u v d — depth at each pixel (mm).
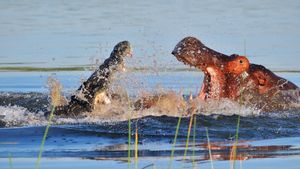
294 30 74625
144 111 32000
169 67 51125
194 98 35594
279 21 82812
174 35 68125
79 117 31094
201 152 26641
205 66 32844
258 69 34000
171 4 104375
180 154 26328
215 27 76062
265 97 33625
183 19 83625
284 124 31266
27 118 31875
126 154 26234
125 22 81375
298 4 103188
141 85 34531
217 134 29234
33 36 72625
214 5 102625
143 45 60938
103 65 30375
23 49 64250
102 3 108000
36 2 109875
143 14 90375
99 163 24812
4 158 25781
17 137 28766
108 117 31109
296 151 26719
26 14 93625
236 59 33062
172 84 44281
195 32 71125
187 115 32062
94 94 30547
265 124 31016
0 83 47625
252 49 61906
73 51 61781
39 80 48938
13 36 73125
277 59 56969
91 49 62188
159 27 75312
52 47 64625
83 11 96188
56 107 31719
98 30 75125
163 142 27984
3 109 33969
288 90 34375
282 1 107875
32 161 25188
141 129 29469
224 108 32625
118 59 29938
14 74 51719
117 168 24062
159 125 29953
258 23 80938
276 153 26516
